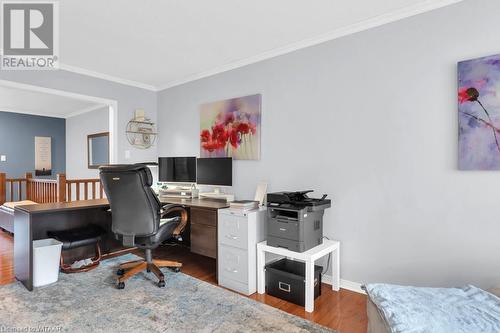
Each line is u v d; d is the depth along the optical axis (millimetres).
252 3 2189
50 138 6891
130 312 2127
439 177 2160
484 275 1996
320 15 2361
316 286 2412
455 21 2090
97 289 2508
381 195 2418
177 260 3350
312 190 2576
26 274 2500
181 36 2729
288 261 2725
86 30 2600
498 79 1916
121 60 3338
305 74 2846
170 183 3836
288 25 2525
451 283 2117
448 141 2119
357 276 2547
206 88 3729
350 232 2584
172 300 2322
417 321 1327
